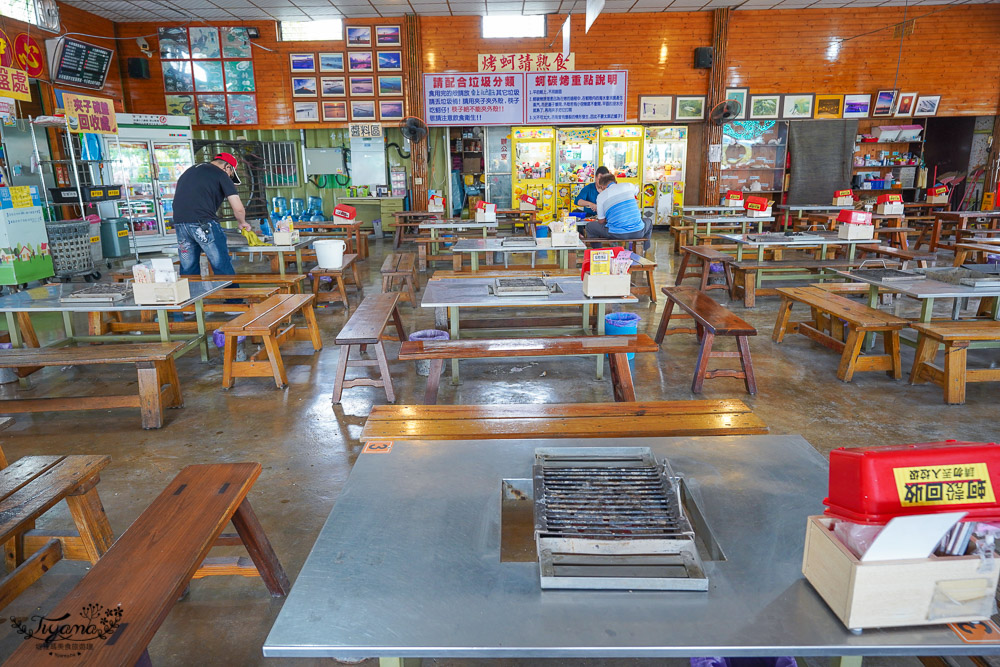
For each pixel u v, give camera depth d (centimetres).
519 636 109
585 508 148
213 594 228
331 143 1305
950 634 109
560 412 252
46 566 211
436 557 132
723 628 111
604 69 1229
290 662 194
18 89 745
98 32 1162
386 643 108
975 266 497
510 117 1216
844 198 909
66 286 473
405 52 1220
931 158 1392
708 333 410
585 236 775
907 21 1212
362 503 153
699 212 1130
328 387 442
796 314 634
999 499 110
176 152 1113
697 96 1254
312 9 1154
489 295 422
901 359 486
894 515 109
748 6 1194
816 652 107
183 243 612
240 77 1242
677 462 173
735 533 139
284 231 665
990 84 1247
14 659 118
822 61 1238
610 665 190
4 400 369
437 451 183
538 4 1145
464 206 1343
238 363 437
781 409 389
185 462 328
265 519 273
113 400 371
